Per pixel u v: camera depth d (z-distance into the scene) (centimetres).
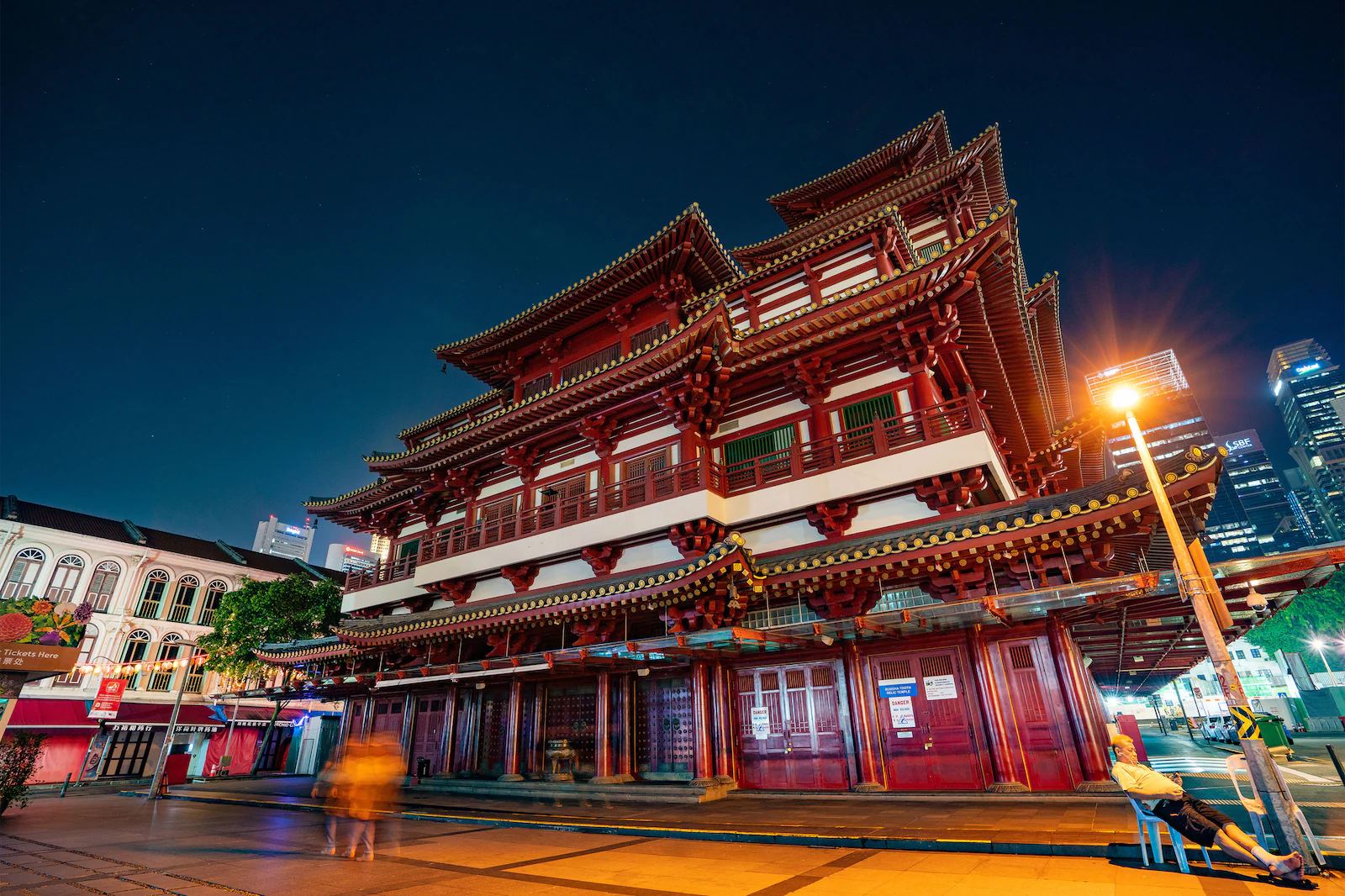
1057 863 922
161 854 1279
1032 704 1538
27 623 1998
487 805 1819
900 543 1560
